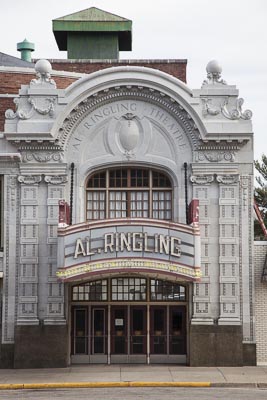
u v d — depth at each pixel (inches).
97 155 1464.1
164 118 1461.6
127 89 1454.2
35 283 1434.5
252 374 1316.4
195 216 1347.2
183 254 1339.8
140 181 1480.1
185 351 1457.9
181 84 1446.9
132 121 1465.3
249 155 1448.1
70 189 1450.5
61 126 1445.6
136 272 1342.3
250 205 1445.6
